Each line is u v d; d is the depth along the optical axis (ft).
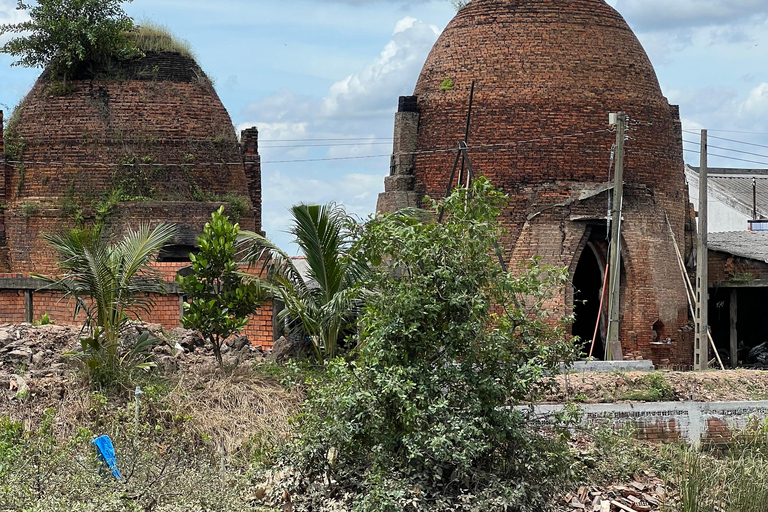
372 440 41.16
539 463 40.60
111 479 38.19
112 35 89.25
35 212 87.66
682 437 57.36
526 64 91.66
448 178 92.73
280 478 42.32
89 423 47.62
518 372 40.73
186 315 60.64
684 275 95.14
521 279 41.86
